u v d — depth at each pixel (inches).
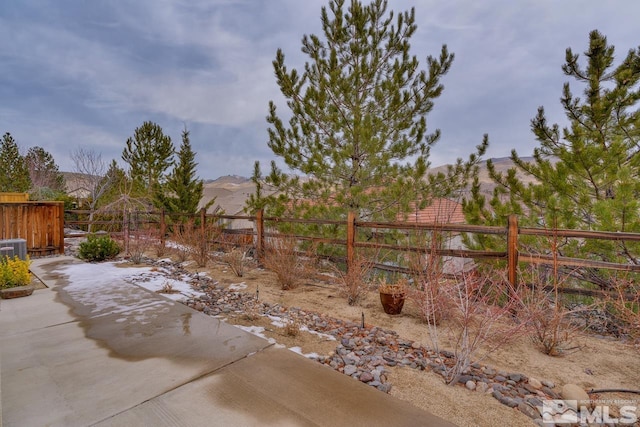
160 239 377.4
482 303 124.7
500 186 246.8
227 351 116.2
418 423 77.5
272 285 233.0
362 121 308.0
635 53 215.3
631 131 227.0
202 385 92.7
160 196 518.3
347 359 113.9
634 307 151.2
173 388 91.0
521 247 208.2
